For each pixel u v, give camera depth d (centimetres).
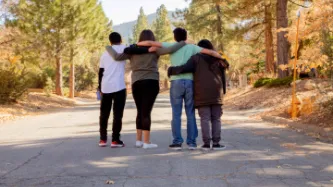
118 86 700
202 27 3653
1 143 815
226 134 886
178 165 547
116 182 462
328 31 1128
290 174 493
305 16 1466
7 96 2152
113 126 705
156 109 1938
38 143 791
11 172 518
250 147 695
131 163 564
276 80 2088
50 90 4056
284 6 2177
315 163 558
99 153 647
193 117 668
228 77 3697
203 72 657
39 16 3072
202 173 501
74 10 3247
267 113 1393
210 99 654
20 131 1091
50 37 3130
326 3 1230
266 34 2983
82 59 3775
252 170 514
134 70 677
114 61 702
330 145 724
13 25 2595
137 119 700
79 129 1087
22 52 2933
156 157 605
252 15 2828
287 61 2178
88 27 3438
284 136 851
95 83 6562
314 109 1116
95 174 502
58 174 504
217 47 3747
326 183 452
